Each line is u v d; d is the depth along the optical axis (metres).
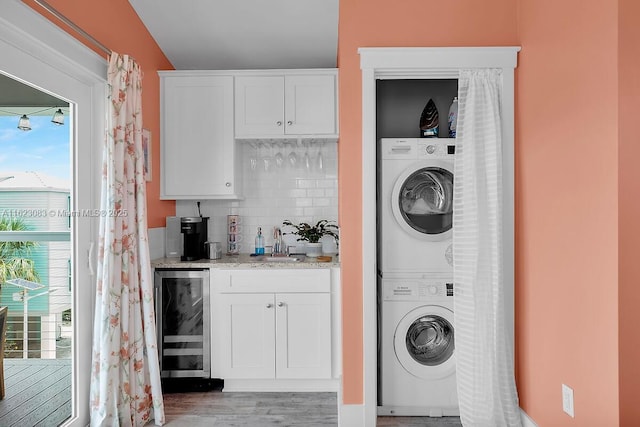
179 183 3.53
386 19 2.72
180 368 3.24
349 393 2.75
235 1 3.03
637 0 1.73
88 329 2.54
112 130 2.47
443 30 2.71
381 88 3.57
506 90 2.66
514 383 2.61
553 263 2.24
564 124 2.12
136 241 2.76
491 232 2.62
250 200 3.90
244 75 3.53
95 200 2.61
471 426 2.61
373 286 2.73
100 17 2.61
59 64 2.28
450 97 3.55
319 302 3.20
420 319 2.93
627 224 1.73
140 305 2.77
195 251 3.36
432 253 2.88
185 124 3.52
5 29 1.88
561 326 2.17
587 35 1.93
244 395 3.19
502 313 2.59
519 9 2.67
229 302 3.21
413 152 2.86
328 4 3.08
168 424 2.75
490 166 2.63
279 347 3.21
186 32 3.38
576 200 2.03
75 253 2.44
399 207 2.87
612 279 1.78
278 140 3.69
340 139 2.75
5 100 1.96
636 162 1.73
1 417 1.97
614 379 1.77
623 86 1.73
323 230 3.72
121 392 2.57
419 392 2.89
